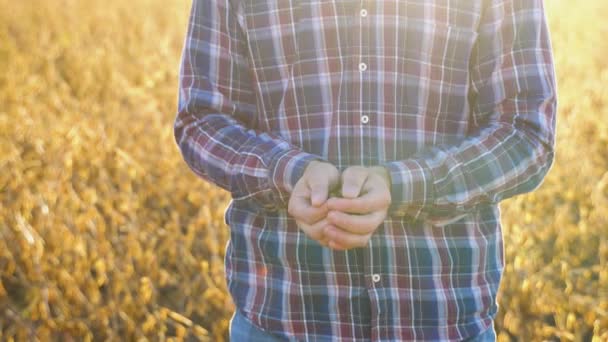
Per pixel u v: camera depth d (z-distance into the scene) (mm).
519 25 1632
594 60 9719
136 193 5191
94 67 8812
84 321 3951
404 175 1509
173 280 4316
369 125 1638
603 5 14023
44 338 3730
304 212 1457
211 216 4766
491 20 1644
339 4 1636
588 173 5340
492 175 1557
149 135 6129
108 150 5516
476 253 1676
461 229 1664
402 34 1627
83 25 11500
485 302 1705
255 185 1570
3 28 11516
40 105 6801
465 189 1548
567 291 3979
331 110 1652
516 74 1628
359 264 1651
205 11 1729
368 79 1633
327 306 1673
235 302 1777
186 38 1768
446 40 1636
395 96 1635
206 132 1664
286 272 1696
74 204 4633
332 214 1425
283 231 1680
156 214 4926
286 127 1684
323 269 1663
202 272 4195
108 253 4246
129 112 6781
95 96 7477
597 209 4746
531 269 4168
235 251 1775
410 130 1643
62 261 4352
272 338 1722
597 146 6164
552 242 4906
